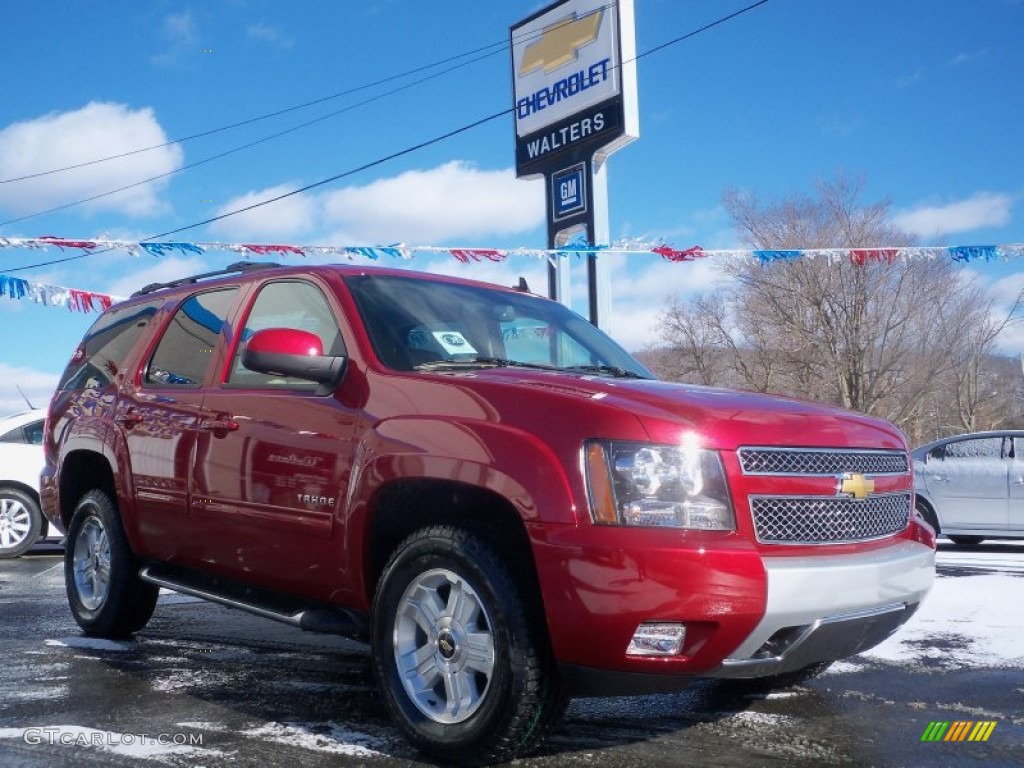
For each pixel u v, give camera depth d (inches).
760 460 132.8
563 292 693.9
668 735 147.3
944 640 218.4
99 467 221.1
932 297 1576.0
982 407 1939.0
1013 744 144.0
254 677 182.2
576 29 697.0
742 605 122.1
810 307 1640.0
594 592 121.1
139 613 212.8
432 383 146.3
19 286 332.5
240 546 170.4
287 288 182.4
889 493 152.3
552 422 130.6
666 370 1900.8
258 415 167.8
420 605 140.3
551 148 719.1
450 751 131.9
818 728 151.6
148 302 223.3
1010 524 450.9
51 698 166.4
